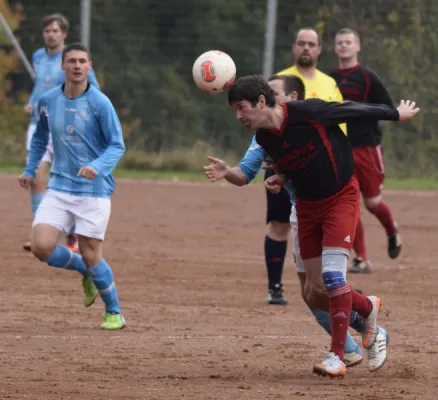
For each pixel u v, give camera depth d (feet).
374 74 106.42
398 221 147.64
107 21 247.50
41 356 65.10
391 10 221.25
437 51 217.15
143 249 115.65
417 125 214.90
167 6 249.14
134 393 55.77
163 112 240.94
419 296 93.50
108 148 73.10
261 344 70.79
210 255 113.60
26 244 110.32
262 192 177.37
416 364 65.67
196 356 66.54
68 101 74.23
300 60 87.25
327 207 60.49
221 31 246.06
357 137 107.14
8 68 231.50
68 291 90.27
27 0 245.65
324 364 60.90
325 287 60.85
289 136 58.95
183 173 205.46
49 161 107.65
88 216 74.59
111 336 72.43
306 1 234.38
